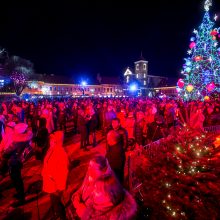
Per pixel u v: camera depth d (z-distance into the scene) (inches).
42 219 187.8
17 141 215.6
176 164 131.4
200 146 136.6
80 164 313.7
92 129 417.7
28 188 245.4
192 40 860.0
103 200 112.6
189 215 113.5
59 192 170.9
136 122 359.3
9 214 195.8
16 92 1966.0
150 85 3336.6
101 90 3324.3
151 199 125.1
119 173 198.2
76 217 169.5
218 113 526.6
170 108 458.0
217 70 953.5
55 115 529.7
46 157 170.4
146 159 143.5
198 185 115.3
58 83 3053.6
